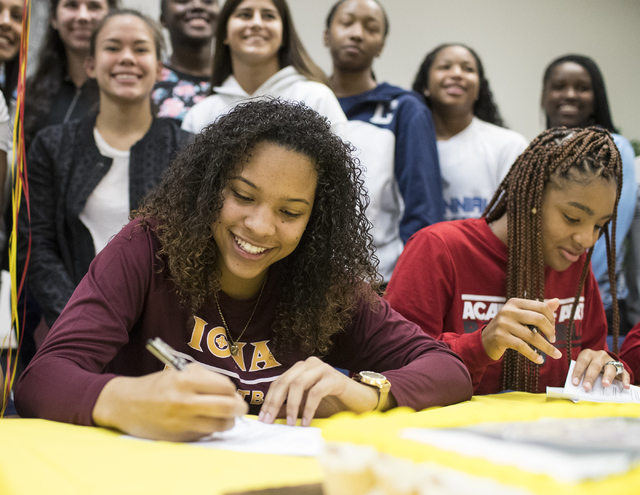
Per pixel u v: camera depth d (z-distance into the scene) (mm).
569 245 1459
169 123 2318
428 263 1528
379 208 2434
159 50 2344
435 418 579
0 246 2137
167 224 1093
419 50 3436
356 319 1233
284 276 1169
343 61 2705
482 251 1572
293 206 1023
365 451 433
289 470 581
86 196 2160
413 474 402
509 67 3678
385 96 2584
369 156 2449
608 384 1219
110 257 1057
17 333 1079
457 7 3531
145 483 534
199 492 504
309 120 1068
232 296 1141
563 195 1418
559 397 1178
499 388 1540
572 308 1567
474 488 374
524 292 1518
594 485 371
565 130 1483
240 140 1001
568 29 3818
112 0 2572
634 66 3990
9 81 2410
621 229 2422
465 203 2674
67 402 832
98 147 2219
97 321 981
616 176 1461
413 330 1224
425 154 2445
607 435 478
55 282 2086
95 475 562
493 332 1280
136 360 1115
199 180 1074
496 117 3049
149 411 735
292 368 923
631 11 4016
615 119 3992
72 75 2492
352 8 2684
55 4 2445
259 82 2408
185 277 1062
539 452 413
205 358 1102
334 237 1118
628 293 2617
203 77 2777
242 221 1020
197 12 2725
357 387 937
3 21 2336
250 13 2354
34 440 709
